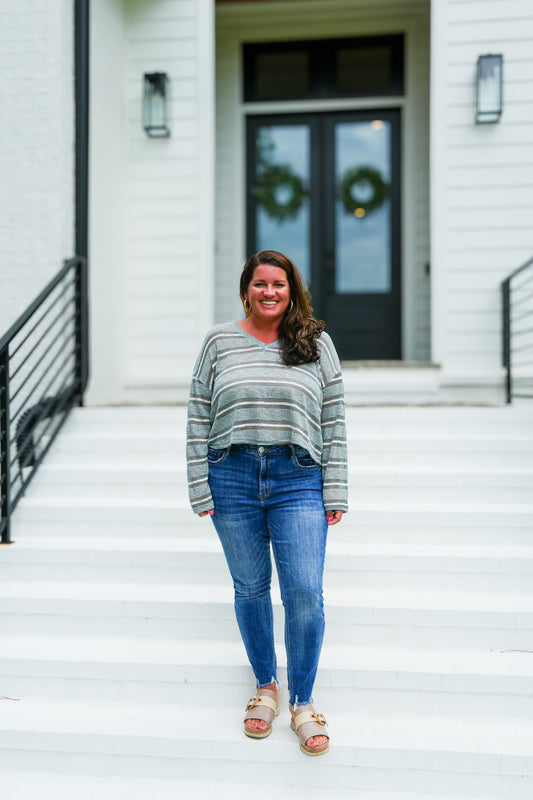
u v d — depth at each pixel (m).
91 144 4.07
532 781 1.78
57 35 3.79
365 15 5.27
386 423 3.22
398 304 5.47
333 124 5.50
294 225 5.57
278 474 1.77
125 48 4.68
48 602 2.33
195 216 4.68
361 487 2.84
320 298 5.55
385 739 1.87
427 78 5.28
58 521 2.77
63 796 1.83
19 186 3.82
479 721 1.97
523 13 4.32
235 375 1.76
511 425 3.15
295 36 5.40
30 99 3.81
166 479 2.93
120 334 4.59
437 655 2.14
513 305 4.35
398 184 5.45
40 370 3.76
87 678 2.11
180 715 2.01
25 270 3.81
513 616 2.17
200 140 4.65
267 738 1.86
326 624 2.24
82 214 3.92
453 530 2.61
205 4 4.63
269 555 1.87
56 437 3.23
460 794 1.81
